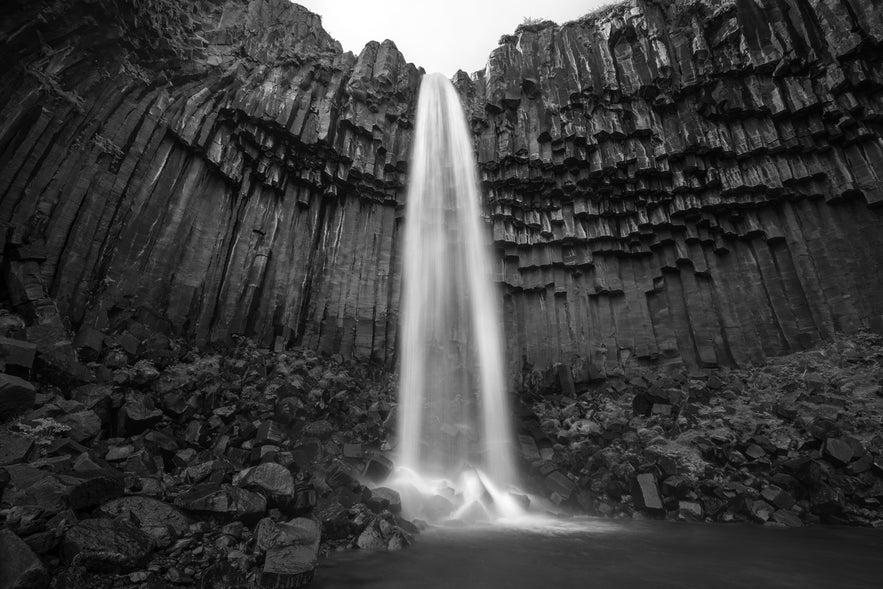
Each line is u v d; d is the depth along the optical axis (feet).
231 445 32.78
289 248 60.80
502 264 73.10
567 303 71.61
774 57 62.39
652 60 69.36
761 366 59.41
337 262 64.90
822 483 36.65
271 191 61.00
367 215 70.03
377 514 28.58
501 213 72.23
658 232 69.62
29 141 34.83
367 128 68.59
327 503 27.68
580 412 58.13
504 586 20.06
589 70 72.38
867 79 56.75
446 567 22.80
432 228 72.13
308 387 46.21
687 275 67.92
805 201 62.28
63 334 30.91
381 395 54.03
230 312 52.37
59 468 20.54
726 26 66.28
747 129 64.39
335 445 38.88
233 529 21.38
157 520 20.16
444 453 47.11
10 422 23.15
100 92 41.60
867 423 42.65
